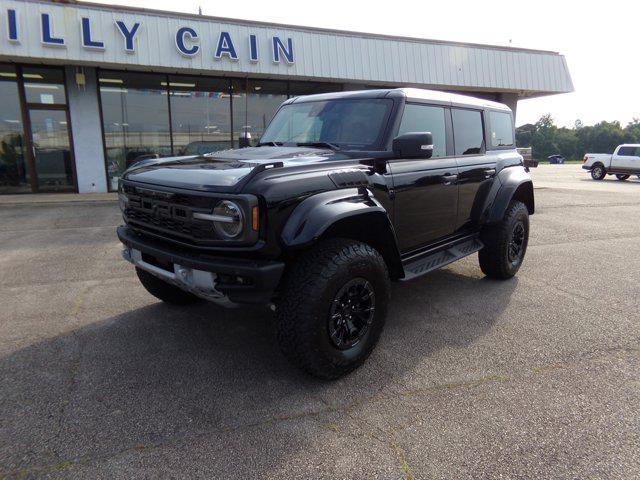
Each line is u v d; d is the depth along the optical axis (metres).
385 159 3.35
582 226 8.79
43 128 12.58
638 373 3.05
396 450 2.27
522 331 3.73
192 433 2.40
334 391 2.82
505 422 2.50
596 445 2.31
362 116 3.68
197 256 2.74
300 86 14.83
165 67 12.12
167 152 13.70
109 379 2.94
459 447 2.29
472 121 4.56
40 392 2.78
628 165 21.38
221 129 14.17
